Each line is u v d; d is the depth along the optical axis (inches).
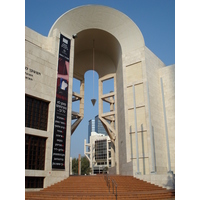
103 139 3314.5
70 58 1060.5
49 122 870.4
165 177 783.7
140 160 1007.6
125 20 1221.1
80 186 690.2
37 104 855.1
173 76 1184.2
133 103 1066.1
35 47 885.2
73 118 1412.4
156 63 1257.4
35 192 651.5
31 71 846.5
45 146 839.7
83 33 1239.5
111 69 1496.1
